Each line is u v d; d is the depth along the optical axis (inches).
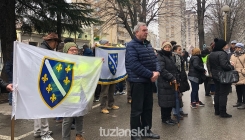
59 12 382.0
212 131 194.5
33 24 459.2
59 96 153.2
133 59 165.8
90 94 164.6
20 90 141.6
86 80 163.5
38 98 146.7
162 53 209.5
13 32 361.7
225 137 180.4
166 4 831.1
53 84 151.9
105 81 259.4
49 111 149.8
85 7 424.8
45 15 425.4
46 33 470.6
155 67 175.2
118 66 277.7
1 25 355.3
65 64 156.8
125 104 307.7
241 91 278.8
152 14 707.4
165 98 205.5
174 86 206.8
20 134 195.0
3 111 273.0
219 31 1209.4
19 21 449.7
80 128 170.9
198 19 943.7
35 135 187.2
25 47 143.9
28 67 144.4
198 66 269.1
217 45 234.1
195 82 275.0
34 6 410.9
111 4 678.5
